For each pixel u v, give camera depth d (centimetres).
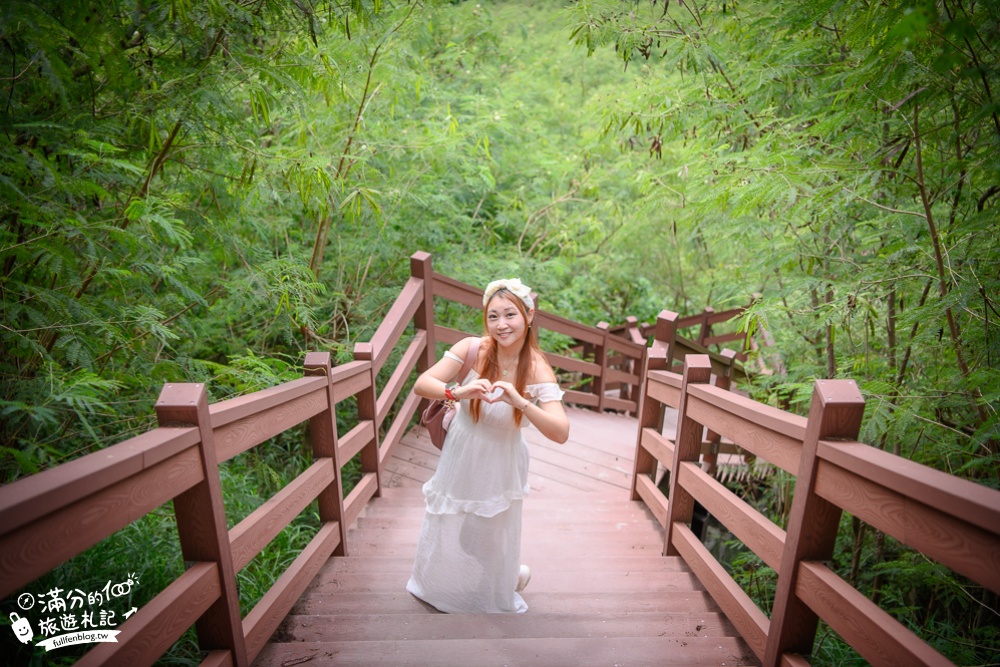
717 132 487
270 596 245
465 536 277
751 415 250
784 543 218
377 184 584
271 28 341
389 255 630
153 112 310
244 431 223
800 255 432
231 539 208
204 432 189
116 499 150
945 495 146
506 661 234
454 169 702
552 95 1094
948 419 362
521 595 301
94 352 275
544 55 1097
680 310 1362
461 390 259
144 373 340
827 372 439
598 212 1001
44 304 274
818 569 201
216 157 391
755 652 236
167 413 183
